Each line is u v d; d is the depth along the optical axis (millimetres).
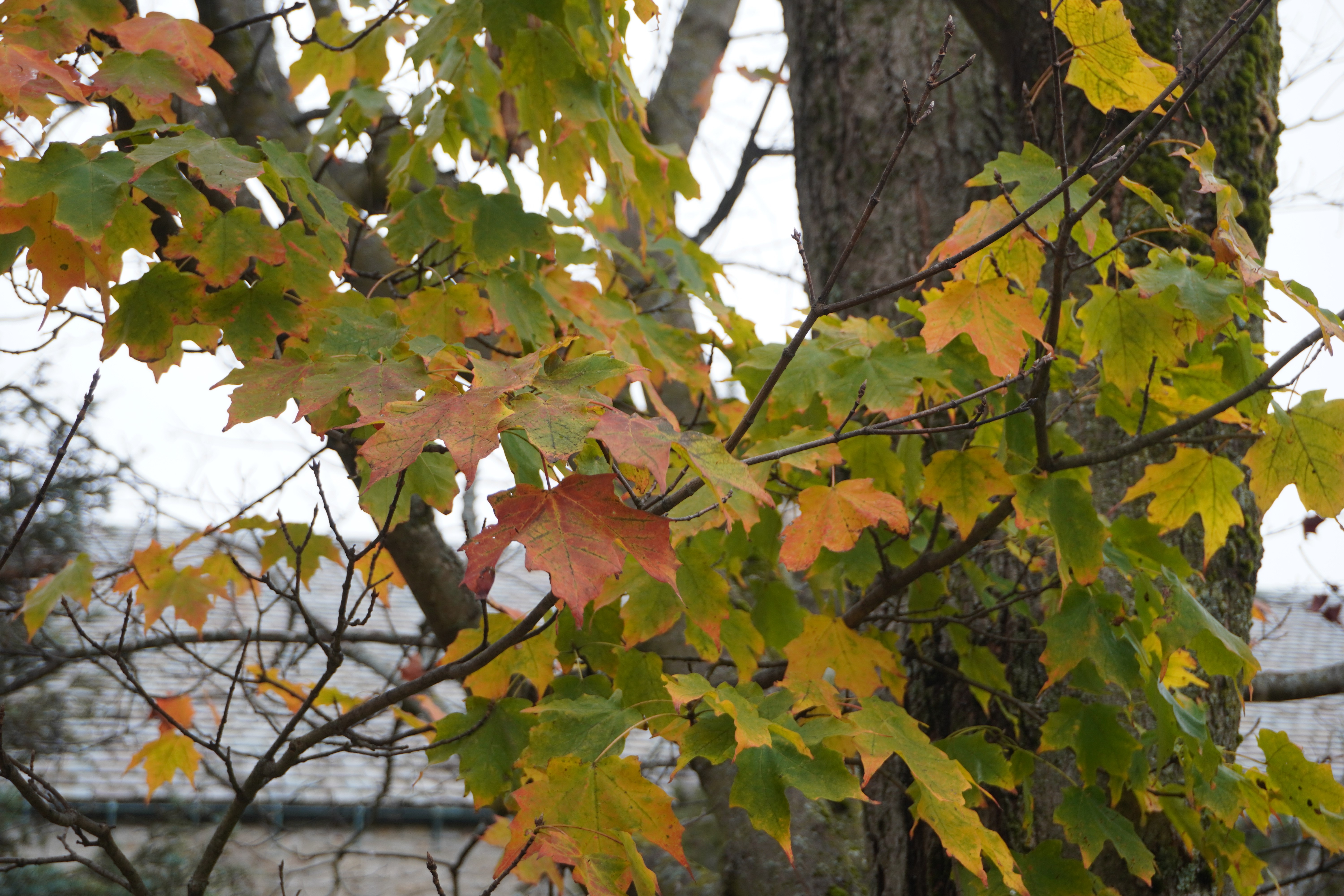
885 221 1834
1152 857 1593
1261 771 1643
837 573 1689
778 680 1695
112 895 2916
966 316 1535
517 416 1381
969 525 1589
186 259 1536
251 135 1853
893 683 1657
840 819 1934
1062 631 1584
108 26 1585
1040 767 1698
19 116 1540
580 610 1359
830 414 1608
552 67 1616
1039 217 1521
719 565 1705
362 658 2656
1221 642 1568
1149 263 1642
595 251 1781
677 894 2086
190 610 1782
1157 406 1623
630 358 1684
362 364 1429
